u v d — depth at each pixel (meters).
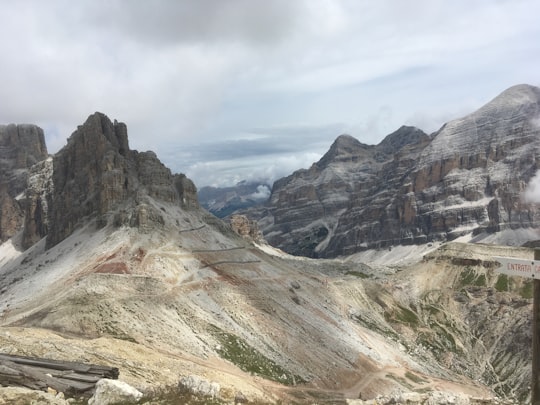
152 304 160.25
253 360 151.38
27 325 138.00
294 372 156.75
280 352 167.50
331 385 160.00
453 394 41.88
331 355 184.00
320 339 192.25
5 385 38.91
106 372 43.09
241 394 45.03
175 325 153.25
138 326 143.62
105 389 37.88
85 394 38.97
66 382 39.91
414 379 195.75
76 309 144.75
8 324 140.50
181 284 185.00
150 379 73.44
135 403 37.06
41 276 199.62
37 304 163.00
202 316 168.50
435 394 41.91
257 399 47.12
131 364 77.56
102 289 159.25
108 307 147.50
